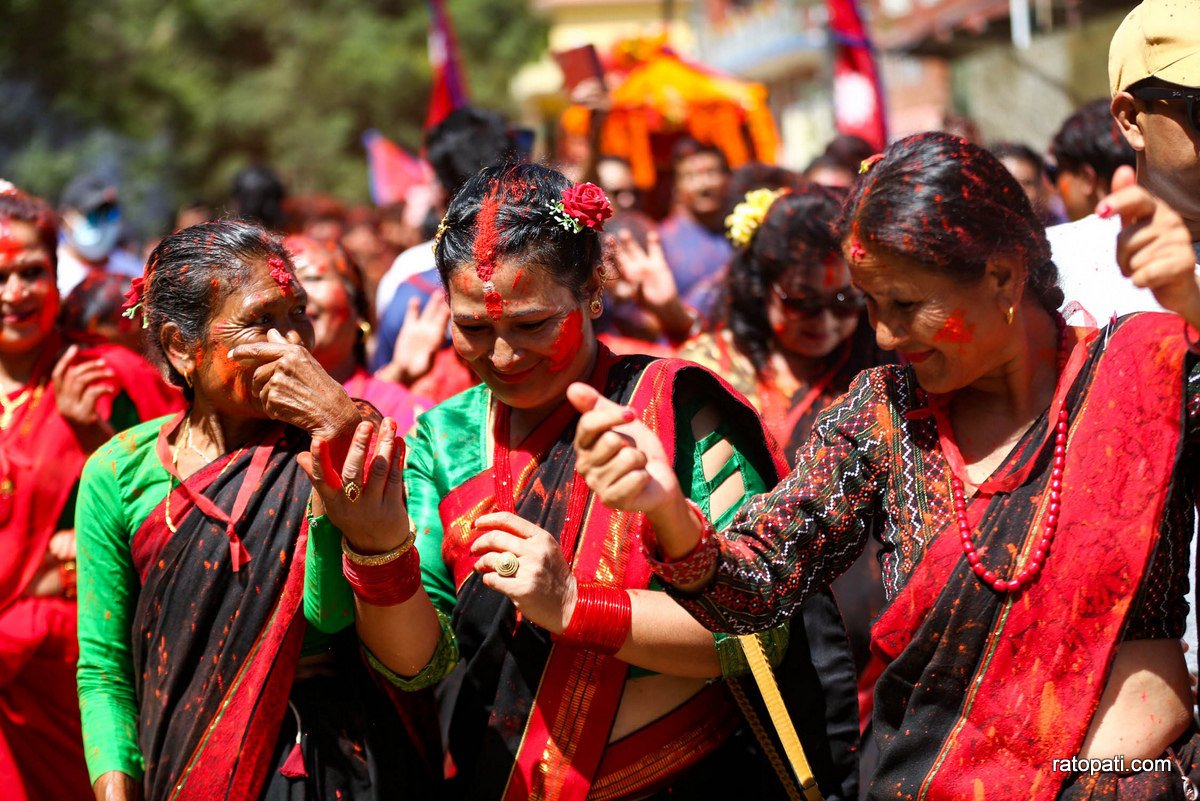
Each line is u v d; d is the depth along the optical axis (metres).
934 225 1.97
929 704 2.09
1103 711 2.06
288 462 2.64
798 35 15.04
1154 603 2.07
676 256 5.96
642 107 6.75
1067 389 2.08
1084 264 2.50
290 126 20.92
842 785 2.61
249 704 2.51
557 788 2.43
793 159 16.62
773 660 2.52
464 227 2.42
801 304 3.61
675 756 2.51
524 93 23.50
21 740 3.59
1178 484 2.08
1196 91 2.39
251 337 2.60
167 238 2.71
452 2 22.47
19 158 17.25
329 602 2.49
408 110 21.97
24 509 3.62
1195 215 2.49
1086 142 3.84
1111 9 7.86
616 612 2.34
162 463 2.67
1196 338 2.01
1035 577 2.03
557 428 2.57
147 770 2.59
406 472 2.71
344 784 2.56
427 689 2.69
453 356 4.36
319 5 22.50
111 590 2.71
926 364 2.08
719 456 2.57
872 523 2.27
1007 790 2.03
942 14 9.84
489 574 2.32
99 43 18.36
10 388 3.76
